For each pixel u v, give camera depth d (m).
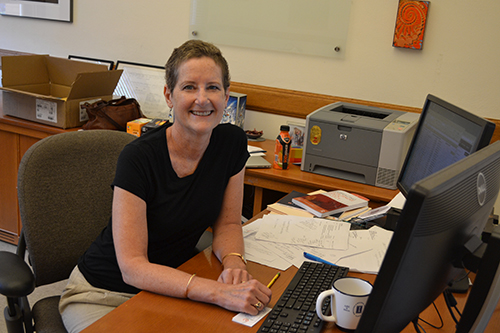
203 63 1.16
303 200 1.60
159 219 1.22
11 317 1.20
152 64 3.00
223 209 1.37
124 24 3.01
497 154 0.82
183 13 2.83
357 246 1.31
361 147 2.01
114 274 1.23
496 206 2.26
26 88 2.67
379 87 2.44
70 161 1.38
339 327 0.92
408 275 0.64
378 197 1.87
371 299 0.64
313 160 2.14
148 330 0.90
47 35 3.27
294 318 0.95
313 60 2.55
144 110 2.83
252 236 1.38
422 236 0.61
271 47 2.63
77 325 1.16
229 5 2.68
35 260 1.32
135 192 1.14
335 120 2.05
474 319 0.75
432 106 1.47
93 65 2.61
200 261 1.24
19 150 2.54
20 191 1.30
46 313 1.28
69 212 1.38
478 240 0.77
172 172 1.22
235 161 1.36
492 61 2.20
